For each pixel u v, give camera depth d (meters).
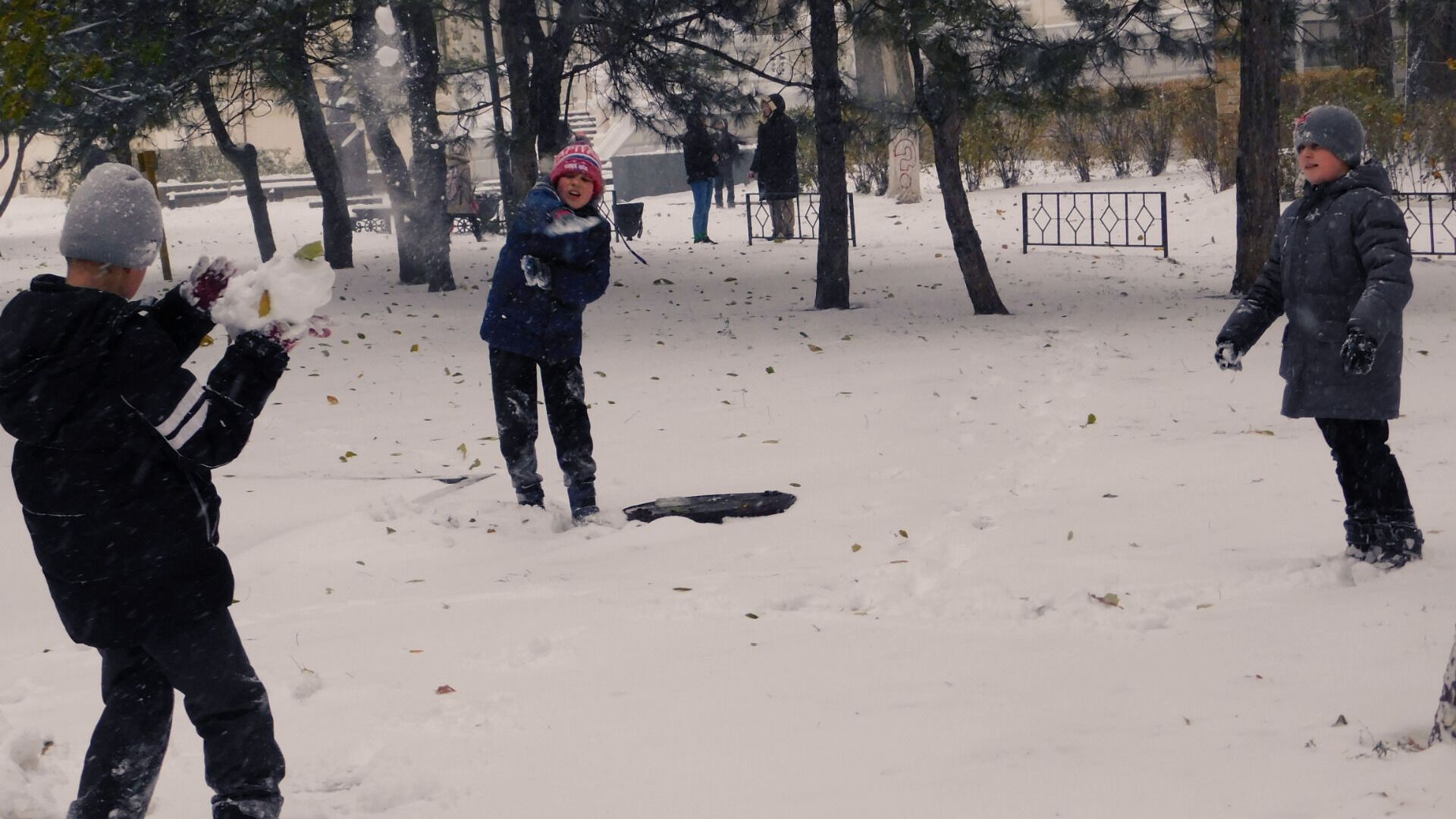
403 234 20.38
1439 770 3.35
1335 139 5.54
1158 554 6.11
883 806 3.48
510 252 7.46
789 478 8.32
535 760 4.02
